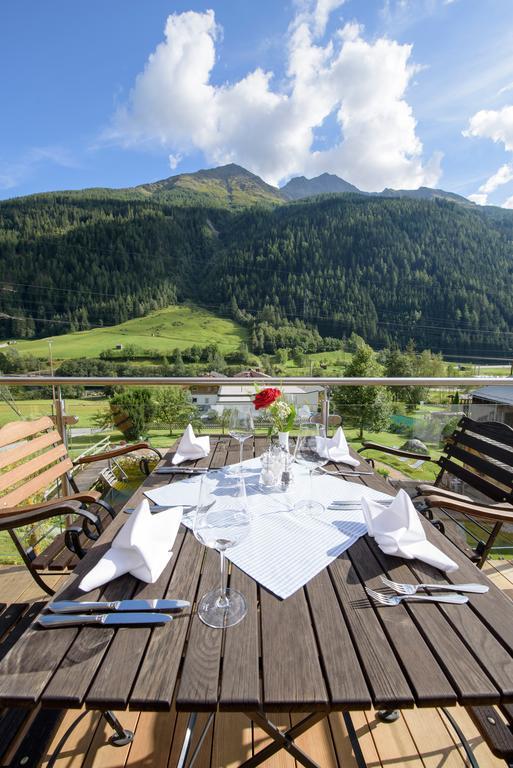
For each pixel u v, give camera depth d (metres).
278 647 0.74
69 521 2.29
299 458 1.45
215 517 0.96
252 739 1.21
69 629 0.79
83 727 1.25
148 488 1.50
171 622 0.81
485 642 0.76
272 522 1.22
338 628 0.79
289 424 1.55
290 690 0.65
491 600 0.88
